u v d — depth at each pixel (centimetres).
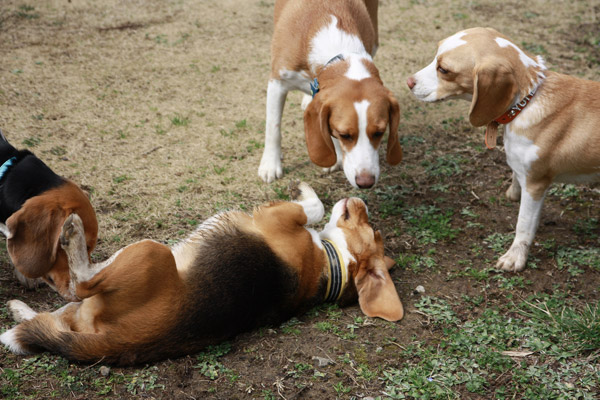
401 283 187
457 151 233
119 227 197
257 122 242
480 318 178
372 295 178
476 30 186
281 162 223
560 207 212
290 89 211
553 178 186
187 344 164
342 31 199
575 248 197
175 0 328
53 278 162
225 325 167
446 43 187
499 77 180
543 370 167
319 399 161
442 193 217
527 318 179
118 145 227
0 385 157
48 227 159
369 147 188
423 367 167
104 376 161
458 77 186
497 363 168
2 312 172
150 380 161
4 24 287
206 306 164
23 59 265
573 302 182
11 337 162
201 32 295
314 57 199
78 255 157
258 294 170
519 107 182
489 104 182
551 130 181
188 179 215
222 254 169
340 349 170
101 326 161
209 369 164
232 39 290
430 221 205
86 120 236
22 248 158
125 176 213
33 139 224
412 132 241
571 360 170
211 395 160
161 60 273
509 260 191
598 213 209
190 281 164
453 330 175
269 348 169
